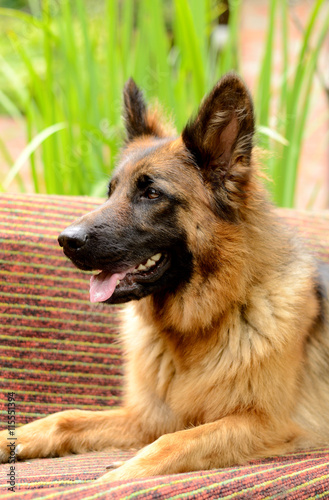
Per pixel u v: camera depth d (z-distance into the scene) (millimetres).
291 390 3189
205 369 3201
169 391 3340
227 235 3174
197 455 2738
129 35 5746
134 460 2613
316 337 3529
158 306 3373
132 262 3141
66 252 3094
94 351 3826
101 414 3418
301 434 3186
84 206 4133
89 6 8539
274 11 5152
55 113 5512
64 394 3715
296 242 3629
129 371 3582
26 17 5352
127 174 3279
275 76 9305
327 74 7625
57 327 3768
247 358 3092
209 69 5832
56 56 8062
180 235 3191
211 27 7188
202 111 3146
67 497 1950
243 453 2910
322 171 9078
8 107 6098
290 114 5199
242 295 3186
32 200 4055
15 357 3641
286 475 2428
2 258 3727
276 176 5230
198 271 3201
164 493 2082
